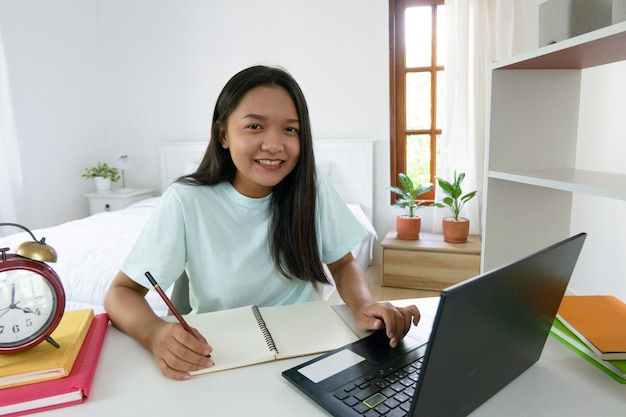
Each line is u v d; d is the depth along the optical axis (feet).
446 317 1.53
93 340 2.68
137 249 3.26
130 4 12.18
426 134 10.98
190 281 3.60
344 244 3.85
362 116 11.05
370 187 10.93
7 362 2.26
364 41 10.78
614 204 6.79
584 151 7.65
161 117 12.52
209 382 2.28
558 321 2.93
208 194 3.43
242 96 2.97
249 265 3.46
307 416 1.98
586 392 2.19
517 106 3.69
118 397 2.16
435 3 10.39
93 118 12.52
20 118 10.52
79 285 5.29
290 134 3.08
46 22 11.05
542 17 3.34
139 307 2.93
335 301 7.20
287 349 2.60
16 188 10.27
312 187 3.37
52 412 2.05
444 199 9.62
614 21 2.43
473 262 9.09
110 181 12.22
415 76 10.84
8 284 2.32
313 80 11.21
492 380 2.09
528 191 3.81
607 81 6.96
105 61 12.66
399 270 9.57
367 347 2.59
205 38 11.80
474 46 9.58
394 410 1.96
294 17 11.11
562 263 2.15
